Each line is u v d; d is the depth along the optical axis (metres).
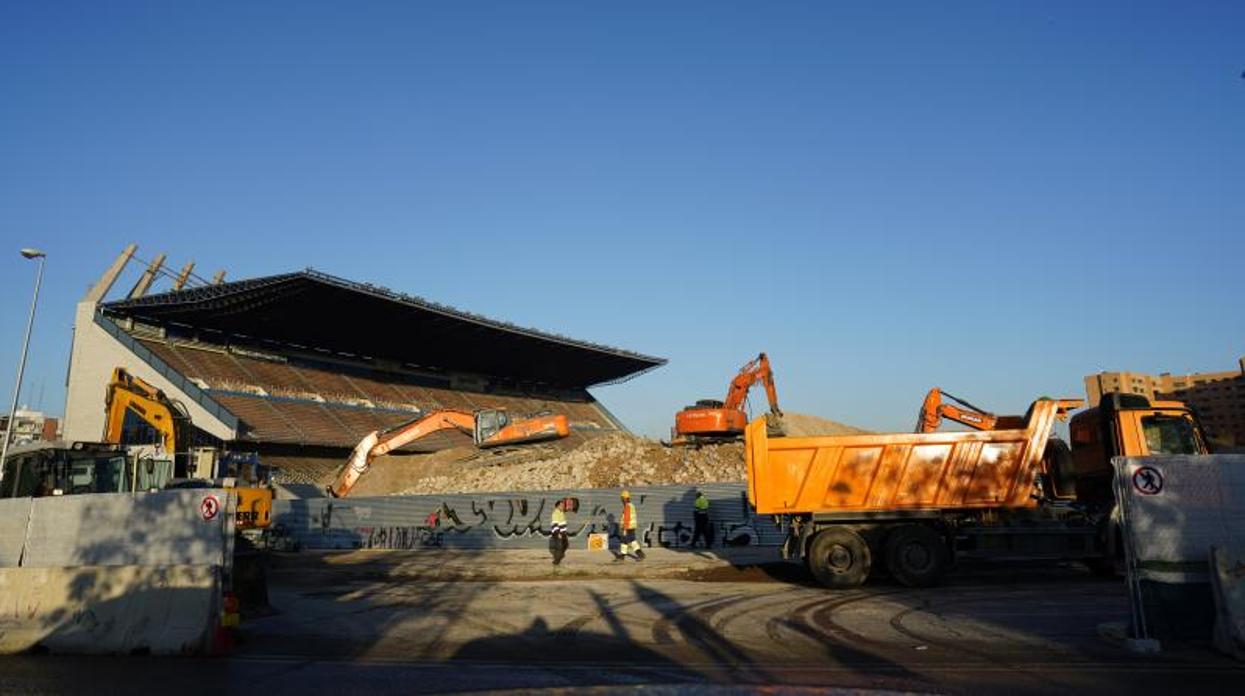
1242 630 8.77
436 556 26.77
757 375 38.56
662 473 37.00
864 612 12.51
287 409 59.69
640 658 9.51
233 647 10.56
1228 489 9.51
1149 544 9.55
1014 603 13.02
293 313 61.59
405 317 66.12
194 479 22.31
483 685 8.13
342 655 10.01
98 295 62.22
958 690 7.55
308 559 26.59
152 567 10.66
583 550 27.58
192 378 56.28
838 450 16.34
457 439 67.88
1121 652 9.15
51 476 18.53
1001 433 16.11
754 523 26.45
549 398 93.44
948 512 16.34
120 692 8.11
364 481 51.62
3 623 10.71
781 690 7.62
